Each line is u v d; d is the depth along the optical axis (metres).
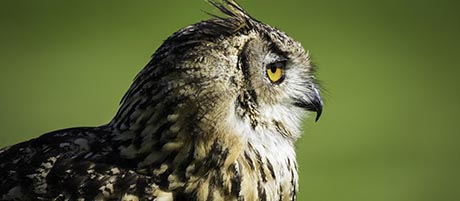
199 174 6.77
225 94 6.76
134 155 6.83
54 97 21.28
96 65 23.81
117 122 7.01
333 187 18.34
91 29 26.84
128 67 23.84
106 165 6.78
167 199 6.72
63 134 7.08
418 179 19.06
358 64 25.11
